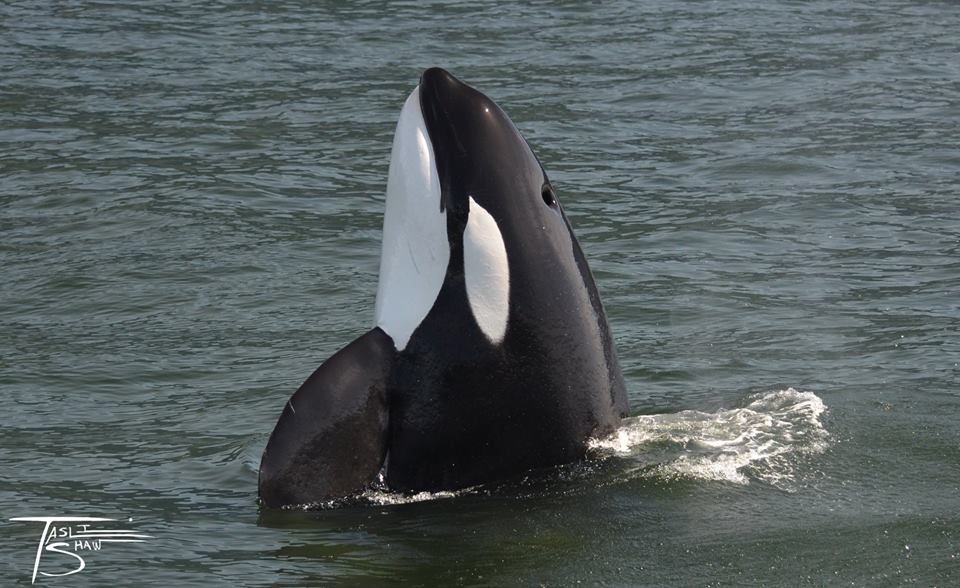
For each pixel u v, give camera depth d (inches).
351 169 3031.5
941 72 3981.3
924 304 2132.1
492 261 1349.7
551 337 1362.0
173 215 2645.2
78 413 1701.5
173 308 2142.0
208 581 1184.8
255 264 2361.0
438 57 4136.3
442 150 1386.6
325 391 1314.0
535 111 3553.2
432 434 1346.0
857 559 1190.9
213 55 4151.1
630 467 1386.6
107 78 3865.7
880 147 3196.4
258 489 1350.9
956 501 1307.8
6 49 4183.1
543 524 1279.5
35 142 3216.0
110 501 1395.2
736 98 3698.3
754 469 1387.8
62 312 2129.7
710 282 2258.9
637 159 3115.2
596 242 2501.2
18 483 1456.7
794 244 2485.2
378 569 1198.9
